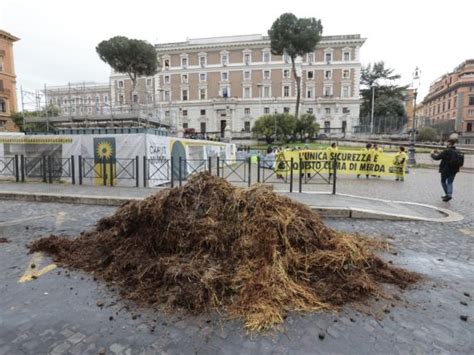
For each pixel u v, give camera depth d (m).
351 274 3.48
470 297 3.26
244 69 63.53
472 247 4.87
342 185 12.21
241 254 3.54
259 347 2.43
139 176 11.14
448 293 3.35
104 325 2.71
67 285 3.43
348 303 3.07
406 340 2.53
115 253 3.93
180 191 4.20
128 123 19.86
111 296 3.19
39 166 12.40
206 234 3.72
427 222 6.39
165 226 3.90
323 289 3.25
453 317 2.88
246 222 3.72
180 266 3.38
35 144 12.31
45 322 2.76
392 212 6.90
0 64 44.75
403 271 3.80
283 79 62.44
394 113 60.25
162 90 66.00
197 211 3.98
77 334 2.59
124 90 65.06
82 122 19.61
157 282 3.31
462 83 62.09
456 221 6.42
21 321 2.77
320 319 2.81
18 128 43.22
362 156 14.70
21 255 4.33
